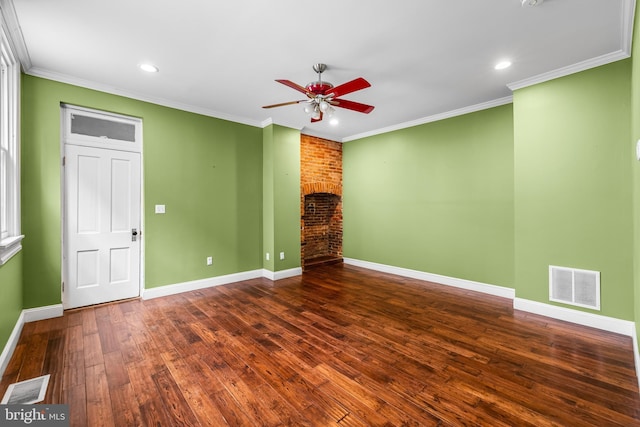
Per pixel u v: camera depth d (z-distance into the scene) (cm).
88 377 199
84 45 248
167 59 273
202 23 220
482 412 166
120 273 356
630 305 260
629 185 259
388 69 292
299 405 172
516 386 190
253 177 472
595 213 276
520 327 280
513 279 370
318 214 613
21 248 276
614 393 182
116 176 351
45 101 296
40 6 198
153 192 369
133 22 218
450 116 425
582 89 281
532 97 312
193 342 251
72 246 324
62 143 315
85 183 331
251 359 223
